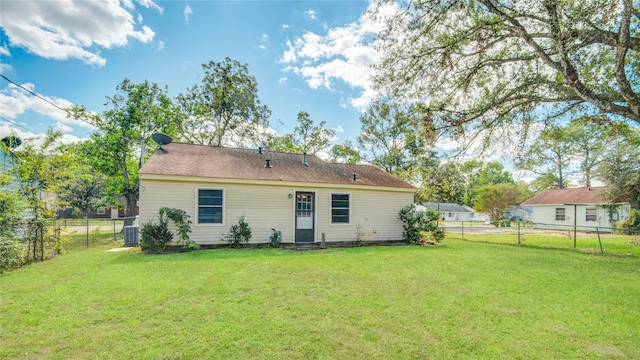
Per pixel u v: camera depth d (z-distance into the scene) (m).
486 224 36.53
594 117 8.39
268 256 8.23
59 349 2.86
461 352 2.92
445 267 7.05
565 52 6.23
